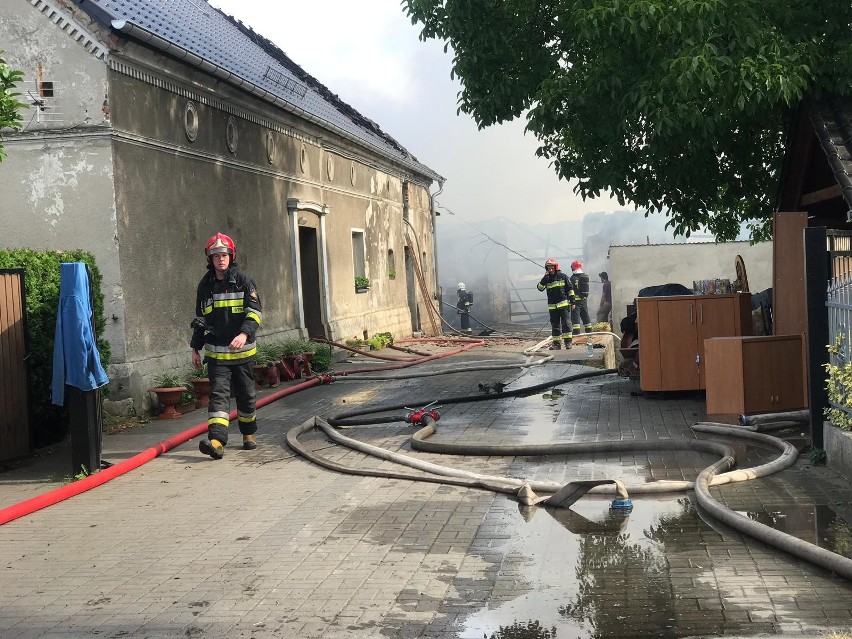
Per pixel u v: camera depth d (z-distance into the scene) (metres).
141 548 5.61
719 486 6.30
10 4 11.33
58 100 11.34
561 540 5.27
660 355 10.84
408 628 4.00
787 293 9.73
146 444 9.51
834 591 4.18
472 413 10.60
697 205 12.81
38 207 11.45
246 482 7.48
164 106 12.62
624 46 10.50
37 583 4.98
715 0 9.52
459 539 5.41
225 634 4.04
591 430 8.98
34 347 9.47
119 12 12.04
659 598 4.20
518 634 3.86
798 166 11.04
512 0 12.11
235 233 14.94
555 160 12.55
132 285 11.63
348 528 5.79
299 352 15.41
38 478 8.12
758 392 9.15
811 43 9.99
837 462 6.57
